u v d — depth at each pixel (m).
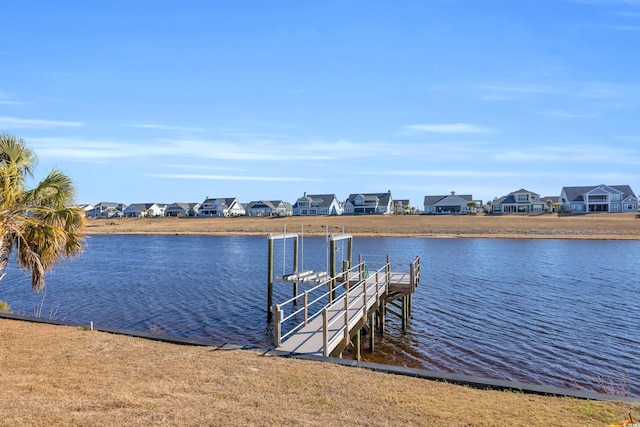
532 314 21.98
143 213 142.38
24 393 7.58
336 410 7.14
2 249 12.69
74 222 13.52
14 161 12.62
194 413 6.86
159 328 19.45
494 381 8.55
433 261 42.84
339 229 82.38
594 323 20.23
